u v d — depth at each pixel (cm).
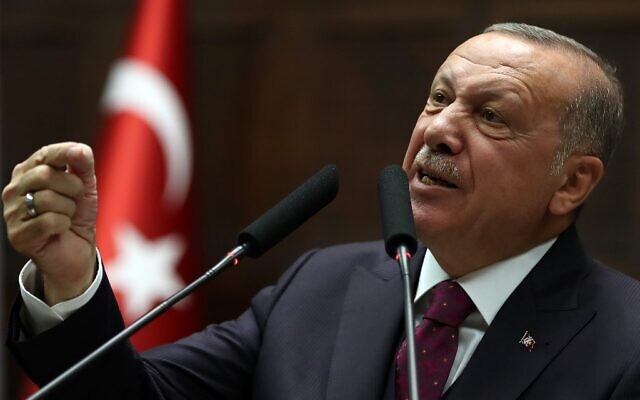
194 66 1262
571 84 505
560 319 486
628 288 501
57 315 448
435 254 509
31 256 434
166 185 933
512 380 469
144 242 915
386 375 494
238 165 1252
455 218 493
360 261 555
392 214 437
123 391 470
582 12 1178
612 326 478
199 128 1259
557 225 518
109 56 1280
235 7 1259
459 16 1209
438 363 486
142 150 929
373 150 1224
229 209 1250
